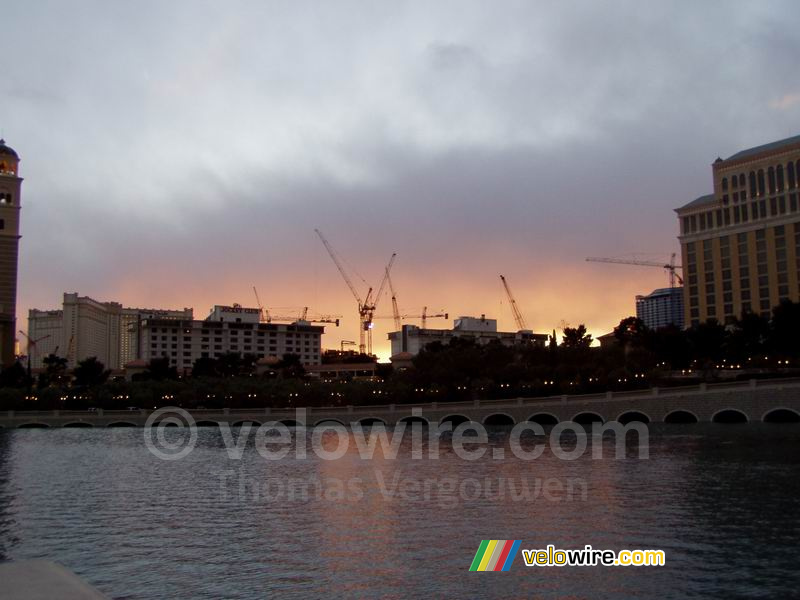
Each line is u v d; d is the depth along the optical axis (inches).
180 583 1390.3
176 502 2245.3
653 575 1403.8
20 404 6579.7
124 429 5826.8
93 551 1635.1
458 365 6614.2
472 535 1723.7
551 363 6594.5
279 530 1814.7
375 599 1289.4
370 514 1994.3
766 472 2640.3
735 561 1485.0
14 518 2011.6
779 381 4542.3
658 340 6919.3
